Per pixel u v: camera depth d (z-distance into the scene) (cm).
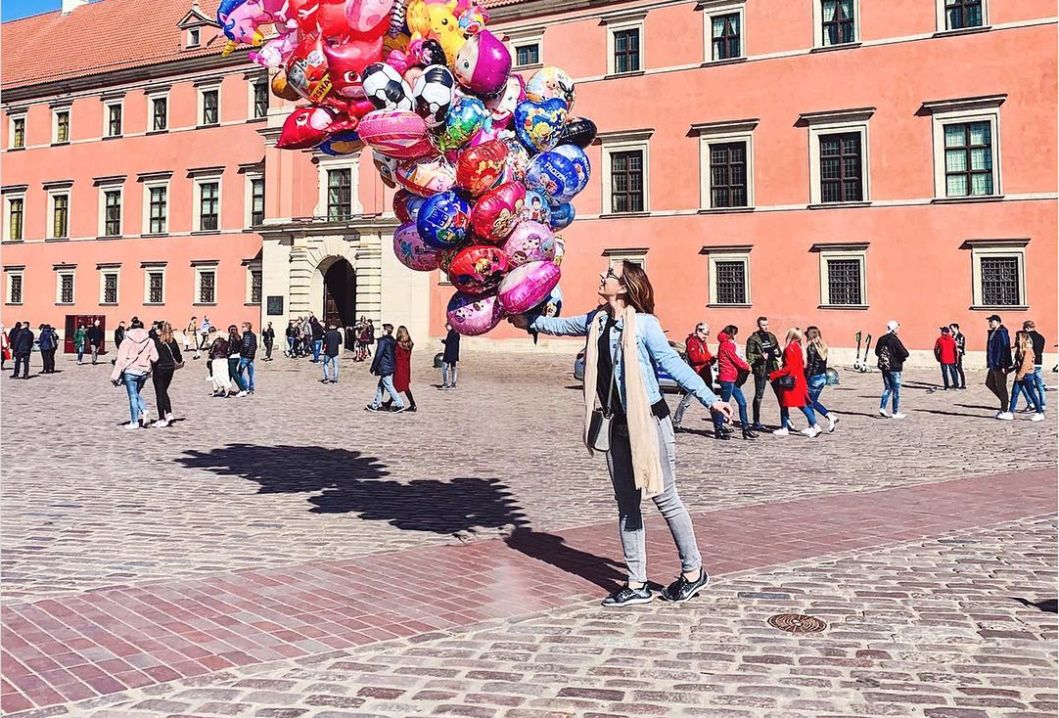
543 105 665
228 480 1040
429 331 3988
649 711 389
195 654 459
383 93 607
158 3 5297
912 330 3139
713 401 541
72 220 5094
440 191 637
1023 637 484
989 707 394
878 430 1571
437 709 392
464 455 1261
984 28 3031
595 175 3700
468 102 619
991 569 626
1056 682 423
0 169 5344
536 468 1145
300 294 4216
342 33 641
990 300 3036
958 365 2461
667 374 544
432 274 3981
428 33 630
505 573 622
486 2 3862
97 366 3494
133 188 4909
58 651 464
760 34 3397
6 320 5284
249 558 668
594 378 554
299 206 4288
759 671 436
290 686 418
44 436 1441
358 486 1004
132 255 4900
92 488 980
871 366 3180
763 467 1148
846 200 3275
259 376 2950
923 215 3130
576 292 3722
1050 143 2942
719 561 652
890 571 621
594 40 3697
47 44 5453
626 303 553
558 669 438
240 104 4597
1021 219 2983
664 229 3566
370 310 4031
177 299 4769
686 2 3519
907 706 395
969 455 1252
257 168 4534
